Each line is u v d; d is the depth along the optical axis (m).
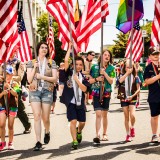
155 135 8.37
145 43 44.59
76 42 9.02
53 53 17.17
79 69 7.95
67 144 8.55
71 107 8.00
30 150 8.00
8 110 8.03
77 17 13.13
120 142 8.62
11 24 7.93
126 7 9.52
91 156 7.32
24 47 12.68
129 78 8.61
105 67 8.65
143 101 19.16
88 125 11.33
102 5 9.12
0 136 8.10
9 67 8.21
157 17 8.31
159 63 8.20
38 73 8.00
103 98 8.58
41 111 8.30
